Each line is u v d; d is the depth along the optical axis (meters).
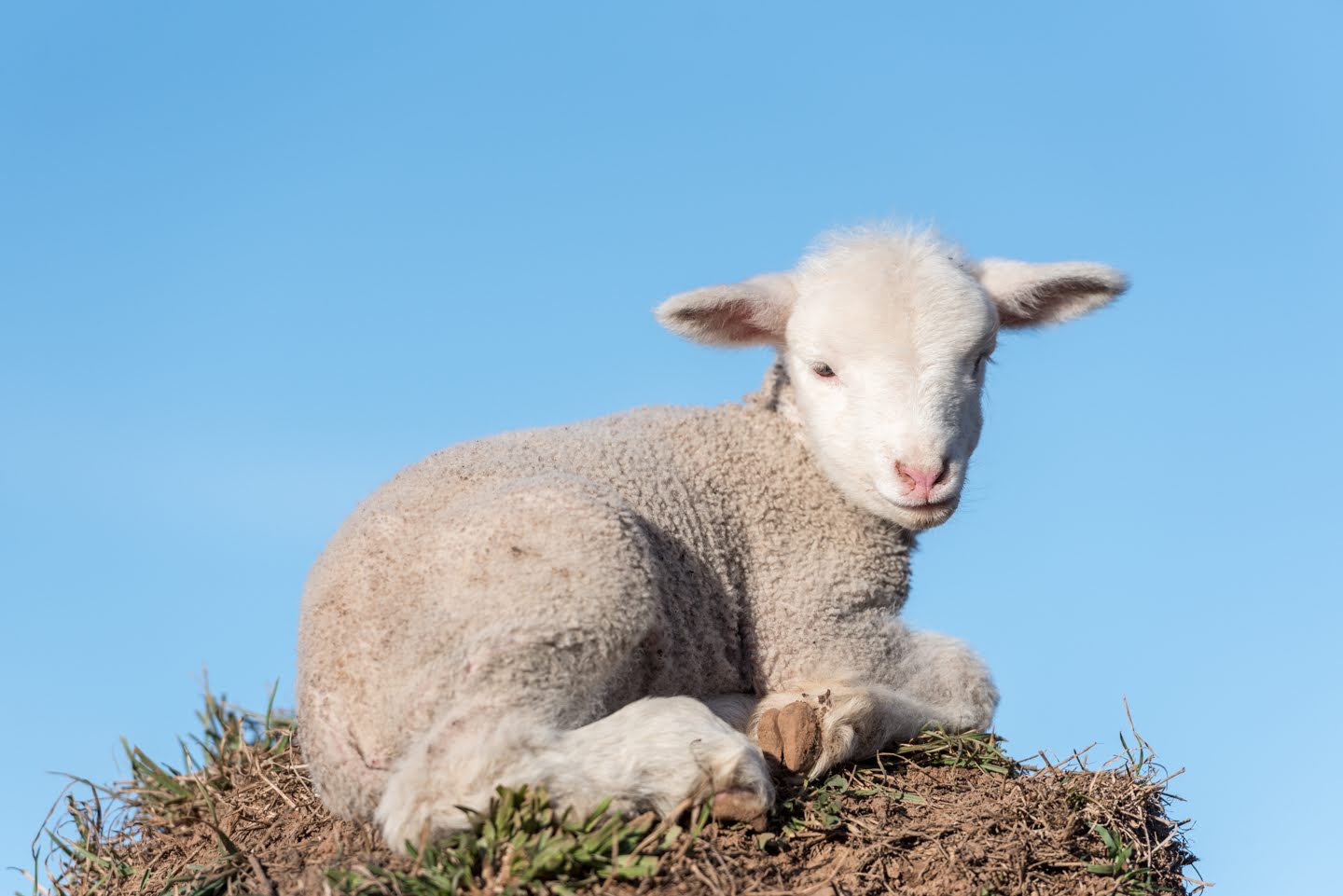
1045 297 7.83
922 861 5.57
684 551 6.51
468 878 4.91
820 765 6.05
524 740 5.19
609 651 5.58
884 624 7.12
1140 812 6.22
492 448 6.59
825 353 6.98
